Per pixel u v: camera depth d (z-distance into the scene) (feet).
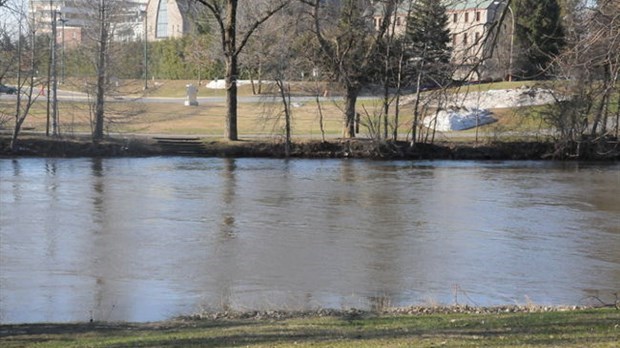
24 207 103.76
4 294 63.52
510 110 173.27
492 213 103.91
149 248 81.71
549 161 163.94
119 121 172.45
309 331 41.78
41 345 40.81
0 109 188.96
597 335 36.19
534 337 36.01
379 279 69.87
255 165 154.10
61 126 170.60
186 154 166.20
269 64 172.14
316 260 77.00
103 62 162.81
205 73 312.09
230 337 40.55
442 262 76.69
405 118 173.58
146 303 61.26
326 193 119.55
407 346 34.06
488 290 66.49
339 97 216.13
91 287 66.33
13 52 162.81
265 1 194.90
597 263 76.74
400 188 125.39
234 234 89.25
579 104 129.59
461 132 181.78
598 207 109.19
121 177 134.10
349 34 144.97
